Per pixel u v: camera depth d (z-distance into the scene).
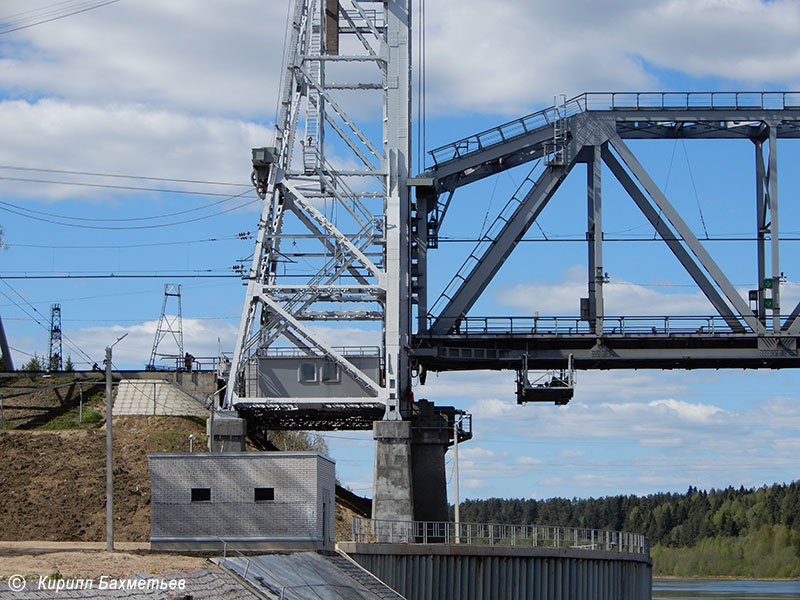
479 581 61.00
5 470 67.62
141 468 69.06
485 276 70.81
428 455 72.25
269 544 50.44
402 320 69.12
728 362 72.00
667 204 70.19
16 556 45.28
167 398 77.69
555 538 67.81
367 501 83.31
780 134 71.81
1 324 87.19
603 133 71.31
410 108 71.06
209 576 41.47
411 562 57.97
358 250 68.50
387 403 66.50
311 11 70.94
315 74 70.75
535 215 71.38
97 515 63.97
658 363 71.94
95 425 74.88
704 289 70.75
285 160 69.88
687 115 71.06
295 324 67.50
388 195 68.88
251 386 68.19
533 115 71.81
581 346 70.88
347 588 47.81
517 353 70.81
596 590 69.00
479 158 71.50
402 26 70.75
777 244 70.12
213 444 66.19
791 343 70.56
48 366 100.56
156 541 50.38
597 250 70.81
